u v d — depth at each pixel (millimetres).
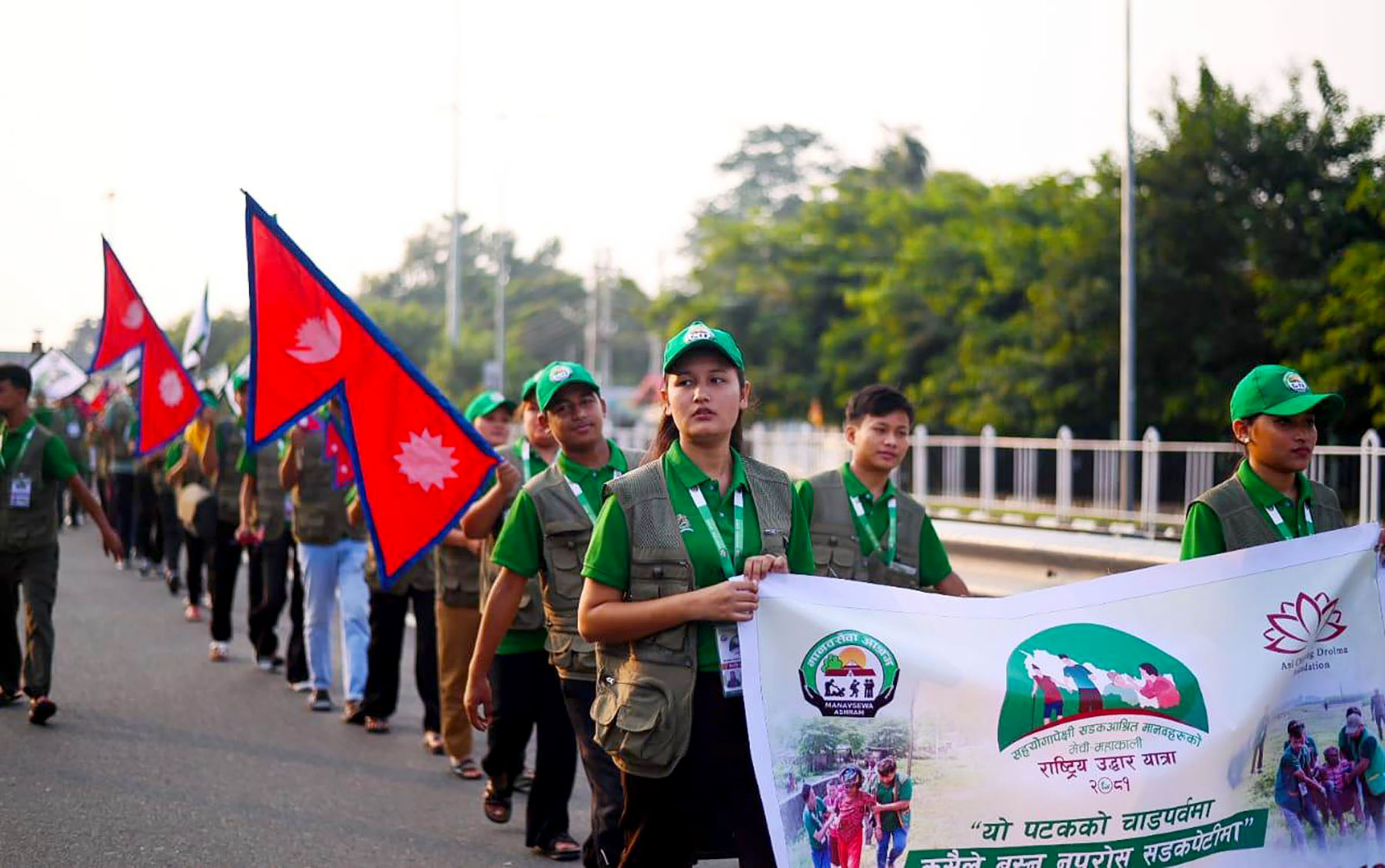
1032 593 4113
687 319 40562
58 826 6230
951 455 18641
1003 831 3939
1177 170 22844
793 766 3826
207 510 12523
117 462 17984
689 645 3807
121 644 11680
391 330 61031
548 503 5207
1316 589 4312
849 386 35562
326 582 9211
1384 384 18797
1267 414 4520
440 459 5383
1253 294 22594
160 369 10531
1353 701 4309
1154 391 23500
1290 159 22000
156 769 7375
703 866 5848
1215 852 4125
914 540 5652
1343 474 11602
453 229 47031
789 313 39188
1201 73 23125
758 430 26672
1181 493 14508
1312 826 4211
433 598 8008
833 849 3832
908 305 31984
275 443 10336
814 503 5594
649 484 3910
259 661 10703
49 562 8438
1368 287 19219
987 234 31172
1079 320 24578
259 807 6691
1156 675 4113
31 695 8281
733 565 3889
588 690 5145
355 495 8195
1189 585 4211
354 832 6293
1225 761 4133
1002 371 26375
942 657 3971
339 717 8969
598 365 63688
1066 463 16031
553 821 5918
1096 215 25000
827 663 3885
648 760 3770
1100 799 4008
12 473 8273
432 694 8023
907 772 3904
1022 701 3982
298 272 5473
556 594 5195
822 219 40938
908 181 50750
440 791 7105
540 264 103438
